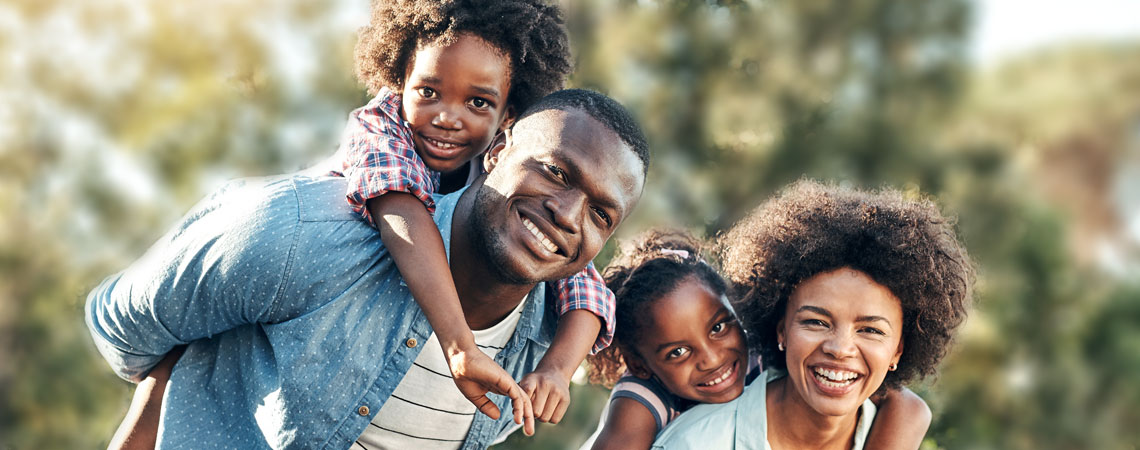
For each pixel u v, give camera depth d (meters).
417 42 2.95
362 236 2.59
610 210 2.49
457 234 2.60
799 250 2.96
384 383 2.62
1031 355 8.83
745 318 3.18
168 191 10.77
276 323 2.59
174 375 2.74
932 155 10.09
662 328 3.20
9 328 10.73
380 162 2.62
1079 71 10.97
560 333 2.79
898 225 2.95
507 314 2.73
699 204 9.84
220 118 10.25
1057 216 9.48
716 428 3.10
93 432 10.16
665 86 10.26
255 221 2.52
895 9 10.48
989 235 9.35
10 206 11.30
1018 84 11.02
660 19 10.00
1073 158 10.73
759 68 10.42
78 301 10.79
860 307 2.89
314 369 2.56
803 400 3.04
